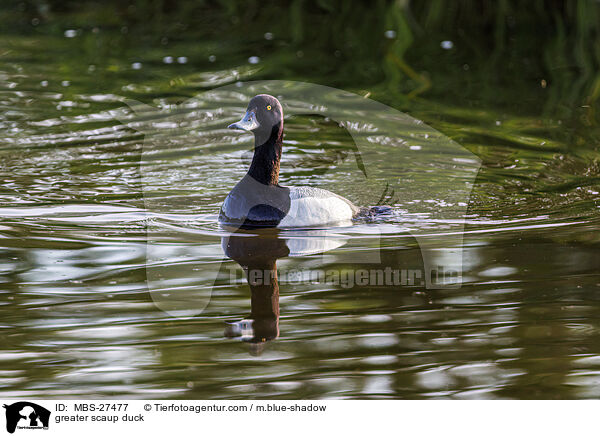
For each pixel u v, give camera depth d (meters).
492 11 22.56
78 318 8.01
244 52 20.59
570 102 17.03
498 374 6.96
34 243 10.12
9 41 21.19
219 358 7.28
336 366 7.11
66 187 12.62
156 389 6.71
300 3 24.66
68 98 17.12
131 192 12.50
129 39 21.70
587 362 7.13
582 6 21.72
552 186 12.75
